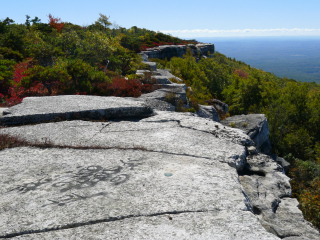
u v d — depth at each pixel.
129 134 5.80
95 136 5.62
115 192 3.21
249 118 14.29
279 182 5.06
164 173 3.77
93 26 35.91
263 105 30.25
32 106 7.32
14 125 6.47
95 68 16.56
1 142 4.94
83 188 3.32
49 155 4.48
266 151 13.34
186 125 6.50
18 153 4.58
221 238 2.37
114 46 24.34
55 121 6.69
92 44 21.55
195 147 5.07
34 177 3.67
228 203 2.99
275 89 34.84
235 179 3.72
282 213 4.19
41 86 12.69
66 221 2.65
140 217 2.71
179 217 2.71
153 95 13.25
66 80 12.55
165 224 2.59
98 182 3.48
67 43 22.23
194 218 2.69
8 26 24.98
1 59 16.20
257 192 4.44
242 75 50.06
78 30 30.44
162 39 53.34
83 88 12.62
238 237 2.38
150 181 3.50
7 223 2.63
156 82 16.47
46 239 2.39
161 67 28.80
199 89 25.59
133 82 14.04
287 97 31.36
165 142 5.28
